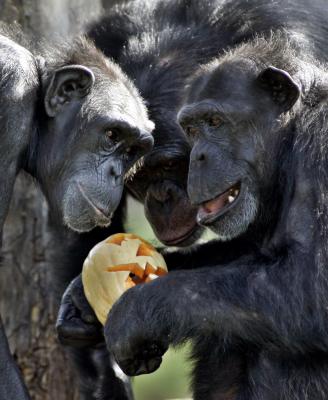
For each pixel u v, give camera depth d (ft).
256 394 46.83
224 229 46.78
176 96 50.90
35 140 48.03
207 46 52.16
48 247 55.62
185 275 45.27
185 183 51.39
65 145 47.73
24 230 55.52
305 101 46.44
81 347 53.01
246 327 44.29
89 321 49.21
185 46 52.21
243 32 52.01
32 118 47.37
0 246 46.52
